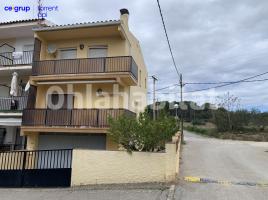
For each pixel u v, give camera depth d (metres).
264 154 19.08
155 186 9.32
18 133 18.86
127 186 9.60
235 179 10.48
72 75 16.12
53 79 16.42
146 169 9.84
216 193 8.47
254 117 38.41
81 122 15.41
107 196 8.66
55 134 16.78
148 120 10.84
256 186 9.33
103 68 15.81
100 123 15.20
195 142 27.83
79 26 15.84
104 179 10.16
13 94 16.67
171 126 11.32
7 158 12.05
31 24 17.62
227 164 14.31
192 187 9.16
